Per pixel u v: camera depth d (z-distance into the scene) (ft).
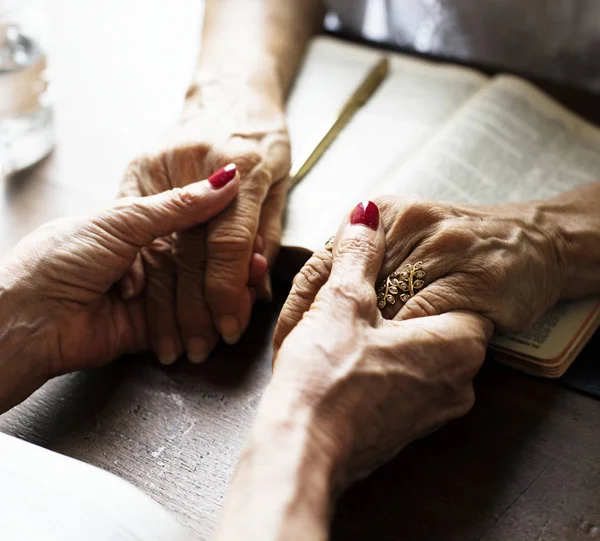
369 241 1.71
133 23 2.72
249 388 1.83
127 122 2.37
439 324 1.65
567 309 1.88
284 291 2.00
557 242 1.84
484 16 2.56
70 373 1.86
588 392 1.81
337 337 1.57
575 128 2.21
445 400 1.67
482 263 1.72
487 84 2.33
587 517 1.63
